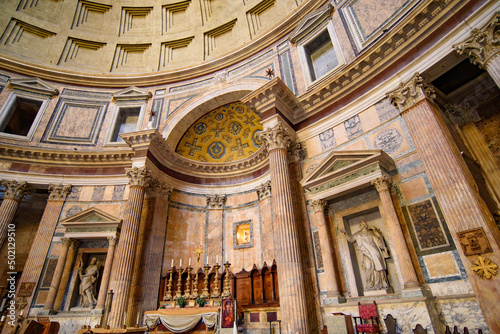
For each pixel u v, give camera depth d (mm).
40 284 11062
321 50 12195
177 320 7840
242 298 10703
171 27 17656
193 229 13289
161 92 15789
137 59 17344
